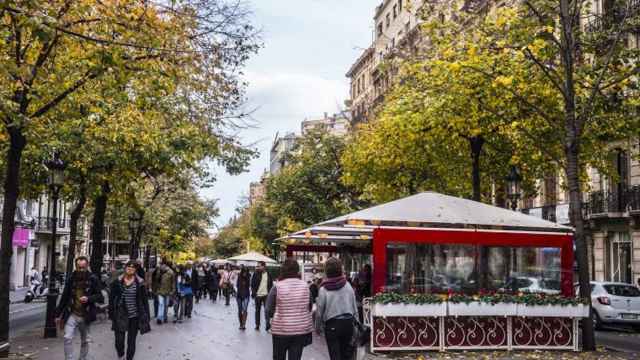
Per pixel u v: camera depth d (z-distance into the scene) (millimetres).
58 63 14367
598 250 32844
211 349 14719
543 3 15773
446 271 15406
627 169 30672
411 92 23219
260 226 66688
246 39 13859
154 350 14484
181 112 20922
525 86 19234
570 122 15211
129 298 11820
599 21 24172
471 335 14656
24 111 13859
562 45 16188
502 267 15703
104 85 15734
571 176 15219
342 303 8742
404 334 14352
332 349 8742
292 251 25312
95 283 11461
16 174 14227
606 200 31375
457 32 20531
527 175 25719
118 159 21125
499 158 25188
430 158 27156
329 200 45750
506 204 35438
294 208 45719
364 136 32906
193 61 13852
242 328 19672
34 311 29969
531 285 15750
